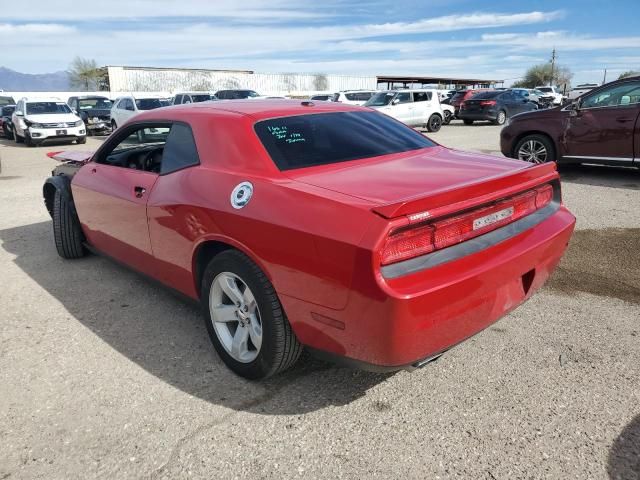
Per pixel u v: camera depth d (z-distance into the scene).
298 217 2.42
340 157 3.06
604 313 3.69
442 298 2.26
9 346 3.40
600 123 8.12
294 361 2.81
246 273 2.70
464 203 2.40
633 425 2.51
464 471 2.24
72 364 3.17
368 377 2.98
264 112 3.25
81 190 4.38
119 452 2.40
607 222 6.00
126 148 4.12
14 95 34.81
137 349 3.35
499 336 3.40
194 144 3.25
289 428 2.55
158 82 40.25
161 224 3.31
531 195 2.90
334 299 2.31
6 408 2.74
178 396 2.83
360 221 2.21
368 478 2.22
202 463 2.32
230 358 3.01
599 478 2.18
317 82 48.25
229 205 2.77
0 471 2.29
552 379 2.90
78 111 22.98
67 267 4.91
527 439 2.43
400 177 2.70
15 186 9.46
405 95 20.42
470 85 75.44
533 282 2.88
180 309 3.95
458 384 2.88
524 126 9.00
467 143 15.38
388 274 2.17
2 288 4.41
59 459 2.36
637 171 9.32
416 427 2.54
